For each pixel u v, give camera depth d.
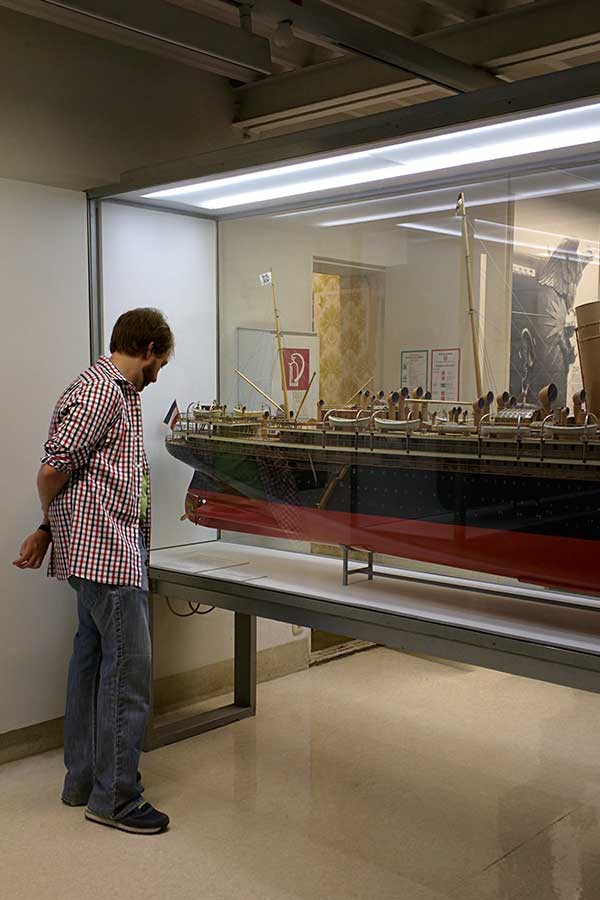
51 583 3.27
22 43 3.15
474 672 4.17
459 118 2.13
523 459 2.29
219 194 3.00
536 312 2.31
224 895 2.37
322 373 2.91
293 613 2.75
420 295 2.61
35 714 3.26
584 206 2.20
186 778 3.07
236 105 3.98
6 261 3.06
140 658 2.71
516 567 2.37
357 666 4.27
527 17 3.11
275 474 2.99
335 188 2.78
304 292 2.97
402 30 3.39
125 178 3.09
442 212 2.54
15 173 3.17
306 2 2.62
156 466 3.36
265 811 2.83
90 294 3.30
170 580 3.14
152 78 3.59
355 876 2.46
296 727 3.52
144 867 2.51
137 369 2.78
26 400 3.15
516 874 2.46
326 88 3.67
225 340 3.37
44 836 2.68
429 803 2.88
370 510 2.70
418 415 2.59
